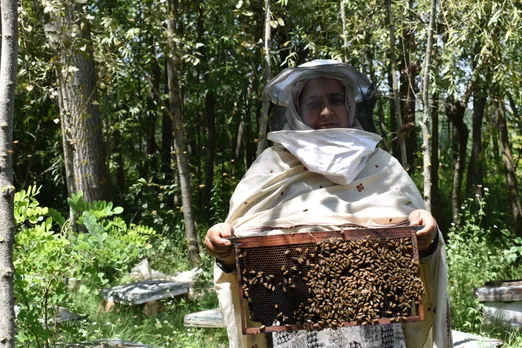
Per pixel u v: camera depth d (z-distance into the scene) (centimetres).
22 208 435
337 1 1125
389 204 287
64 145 1084
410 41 990
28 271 430
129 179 2473
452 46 880
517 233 1345
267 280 256
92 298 788
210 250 269
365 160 296
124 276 966
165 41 997
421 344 297
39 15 816
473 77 1052
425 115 653
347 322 253
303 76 302
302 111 304
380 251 257
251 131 2181
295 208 286
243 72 1444
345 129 288
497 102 1322
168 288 812
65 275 476
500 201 1930
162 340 634
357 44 960
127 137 2255
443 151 2116
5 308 278
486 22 872
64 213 1927
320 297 253
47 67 958
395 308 258
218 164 2519
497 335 647
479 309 707
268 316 258
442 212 1366
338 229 272
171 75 1062
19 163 1897
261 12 941
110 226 477
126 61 1170
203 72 1669
